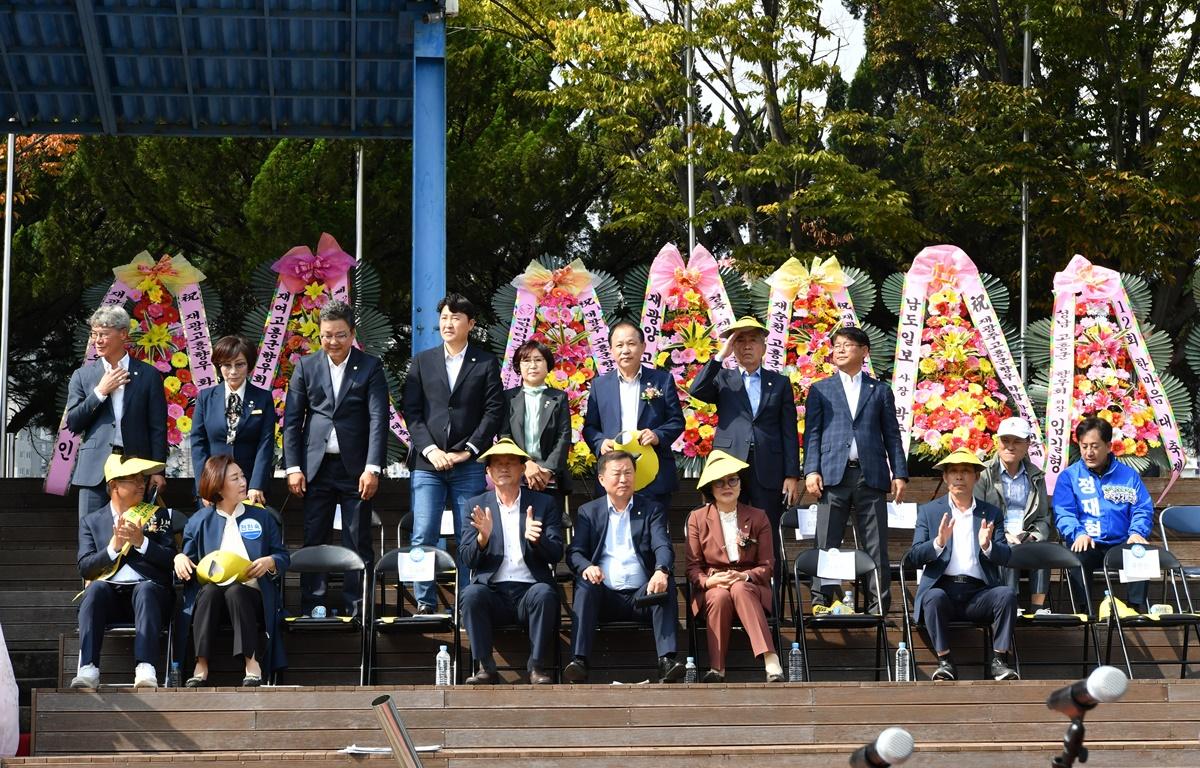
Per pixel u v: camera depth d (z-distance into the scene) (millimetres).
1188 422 25234
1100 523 19578
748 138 38219
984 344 24156
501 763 14539
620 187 37812
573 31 33469
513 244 41125
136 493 16969
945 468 18141
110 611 16438
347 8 21438
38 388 42188
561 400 19000
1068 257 36781
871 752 7039
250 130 24844
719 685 15602
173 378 24141
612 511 17359
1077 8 35125
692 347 23562
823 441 19094
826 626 17859
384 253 38156
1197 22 37562
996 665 17203
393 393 23672
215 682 17531
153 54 22516
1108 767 14805
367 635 17328
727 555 17250
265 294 24344
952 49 39938
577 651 16531
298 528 22922
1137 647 19141
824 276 23984
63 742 15031
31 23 22000
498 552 16984
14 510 23172
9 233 30344
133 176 36094
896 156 41031
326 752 14688
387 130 24844
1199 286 28797
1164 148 35781
